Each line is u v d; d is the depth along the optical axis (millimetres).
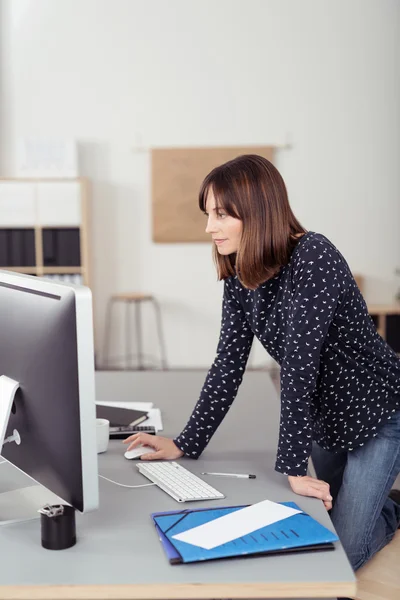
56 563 1094
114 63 6066
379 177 6102
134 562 1093
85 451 1131
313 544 1133
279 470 1459
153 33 6027
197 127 6094
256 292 1645
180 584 1023
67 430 1150
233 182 1455
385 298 6207
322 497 1379
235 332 1757
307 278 1490
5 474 1519
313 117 6059
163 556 1113
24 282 1256
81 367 1111
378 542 1900
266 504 1295
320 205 6141
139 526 1237
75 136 6125
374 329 1722
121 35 6039
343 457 2004
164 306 6289
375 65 5988
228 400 1701
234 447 1723
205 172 6086
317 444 1993
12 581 1033
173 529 1188
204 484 1422
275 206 1478
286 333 1628
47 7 6027
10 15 6035
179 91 6070
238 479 1492
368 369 1700
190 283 6254
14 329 1290
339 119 6051
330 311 1495
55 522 1137
